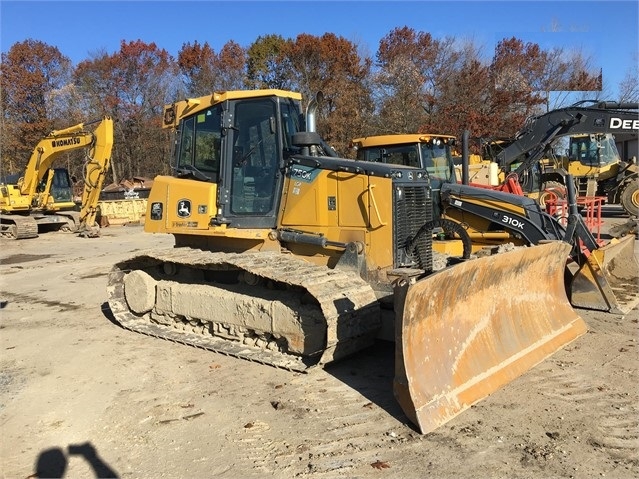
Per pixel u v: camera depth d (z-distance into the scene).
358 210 5.81
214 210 6.61
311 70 40.22
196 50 49.53
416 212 5.91
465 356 4.80
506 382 4.98
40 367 5.95
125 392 5.15
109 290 7.64
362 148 10.93
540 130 12.13
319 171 6.05
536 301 6.03
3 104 44.16
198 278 7.04
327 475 3.63
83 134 20.09
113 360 6.07
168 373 5.60
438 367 4.51
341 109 33.72
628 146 27.95
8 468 3.86
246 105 6.47
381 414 4.49
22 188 20.98
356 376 5.32
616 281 8.48
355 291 5.43
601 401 4.63
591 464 3.67
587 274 7.43
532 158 12.05
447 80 37.22
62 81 47.88
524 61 38.97
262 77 45.53
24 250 17.16
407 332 4.29
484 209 8.43
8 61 45.12
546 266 6.17
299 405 4.71
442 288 4.52
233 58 48.47
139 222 27.97
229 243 6.80
